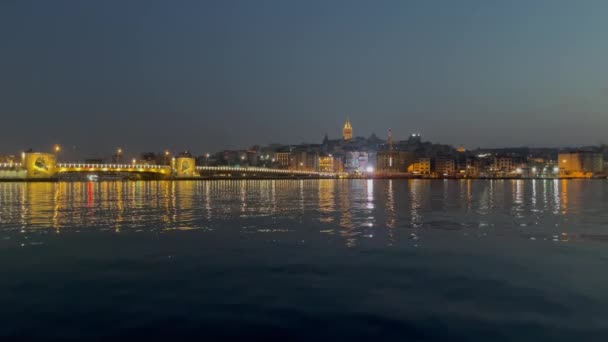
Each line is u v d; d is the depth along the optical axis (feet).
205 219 154.40
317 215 168.86
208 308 54.08
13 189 479.82
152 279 67.31
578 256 83.97
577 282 65.10
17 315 51.88
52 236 112.57
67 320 50.34
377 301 56.49
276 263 78.02
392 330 47.42
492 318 50.62
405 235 112.37
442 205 225.56
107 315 51.83
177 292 60.54
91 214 174.81
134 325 48.83
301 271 72.13
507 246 95.35
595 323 49.06
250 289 61.82
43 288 62.59
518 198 296.10
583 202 250.37
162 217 162.09
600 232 118.32
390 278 67.51
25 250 91.97
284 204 234.38
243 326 48.55
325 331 47.24
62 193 377.09
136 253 87.92
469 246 95.45
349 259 81.46
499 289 61.57
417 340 45.03
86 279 67.41
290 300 56.95
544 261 79.41
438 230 122.62
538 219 153.17
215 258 82.69
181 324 49.14
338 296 58.59
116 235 114.01
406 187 577.02
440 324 48.96
